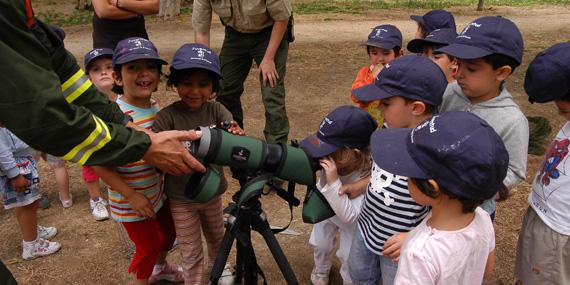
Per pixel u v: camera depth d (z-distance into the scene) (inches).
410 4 578.6
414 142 54.3
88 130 58.5
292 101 224.5
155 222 89.2
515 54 73.5
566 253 74.0
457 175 50.1
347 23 446.9
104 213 128.3
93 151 60.1
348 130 78.3
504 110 74.9
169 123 86.8
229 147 66.2
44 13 498.6
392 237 68.7
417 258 54.9
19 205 105.5
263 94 137.4
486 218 60.2
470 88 75.7
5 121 53.3
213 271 69.9
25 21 54.0
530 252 79.2
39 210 133.0
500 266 106.3
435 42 105.8
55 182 148.3
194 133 66.5
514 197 134.0
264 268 108.3
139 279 92.1
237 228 70.4
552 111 205.3
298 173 69.8
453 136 50.5
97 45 133.6
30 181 106.2
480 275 59.2
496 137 51.3
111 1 126.5
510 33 73.2
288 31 138.8
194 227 89.4
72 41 366.9
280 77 138.1
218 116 92.6
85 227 125.3
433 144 51.6
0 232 123.3
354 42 353.7
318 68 281.1
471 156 49.3
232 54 142.3
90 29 416.8
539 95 71.8
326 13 510.9
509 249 111.8
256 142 68.0
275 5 126.5
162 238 96.5
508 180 73.2
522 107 211.0
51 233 120.3
